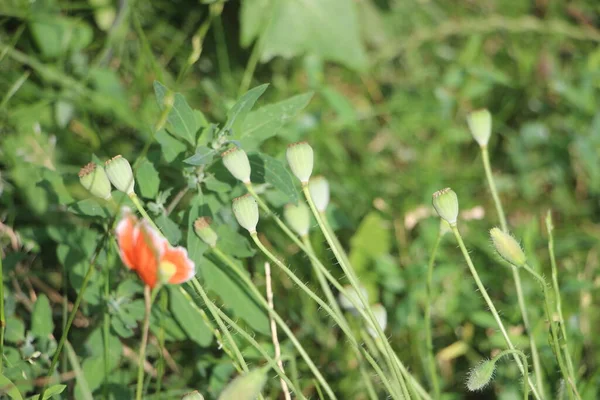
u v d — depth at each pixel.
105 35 1.17
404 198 1.17
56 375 0.97
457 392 1.07
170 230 0.95
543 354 1.02
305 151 0.93
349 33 1.18
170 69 1.20
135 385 0.99
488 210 1.20
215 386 0.99
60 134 1.10
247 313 0.97
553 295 1.07
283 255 1.08
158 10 1.20
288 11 1.17
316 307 1.07
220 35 1.20
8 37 1.13
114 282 0.98
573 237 1.16
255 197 0.93
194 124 0.96
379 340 0.96
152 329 0.97
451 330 1.08
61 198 0.98
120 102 1.11
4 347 0.96
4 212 1.05
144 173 0.96
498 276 1.11
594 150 1.19
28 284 1.03
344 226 1.05
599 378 1.02
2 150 1.06
